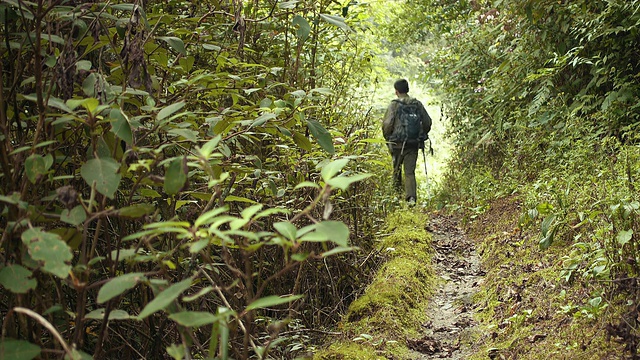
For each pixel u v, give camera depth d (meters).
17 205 2.04
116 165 2.04
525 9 8.05
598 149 6.54
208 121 2.96
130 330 3.19
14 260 2.19
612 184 4.86
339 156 3.79
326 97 6.00
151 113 2.88
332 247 5.49
